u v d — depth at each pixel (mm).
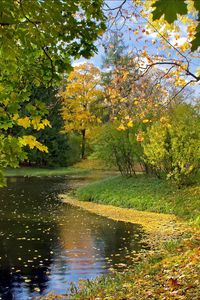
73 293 7629
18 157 4324
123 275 8250
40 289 8086
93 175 35156
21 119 4625
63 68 5141
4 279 8742
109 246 11516
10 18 3717
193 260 7316
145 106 12781
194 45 1633
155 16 1500
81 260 10156
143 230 13570
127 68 11000
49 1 4082
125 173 24562
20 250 11133
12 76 4676
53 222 15016
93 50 5223
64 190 24750
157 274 7207
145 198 18156
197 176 19391
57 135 41781
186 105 18156
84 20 5234
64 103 38906
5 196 21906
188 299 5293
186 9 1476
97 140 24859
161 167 19922
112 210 17531
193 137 17922
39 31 4145
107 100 12016
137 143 22453
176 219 15000
